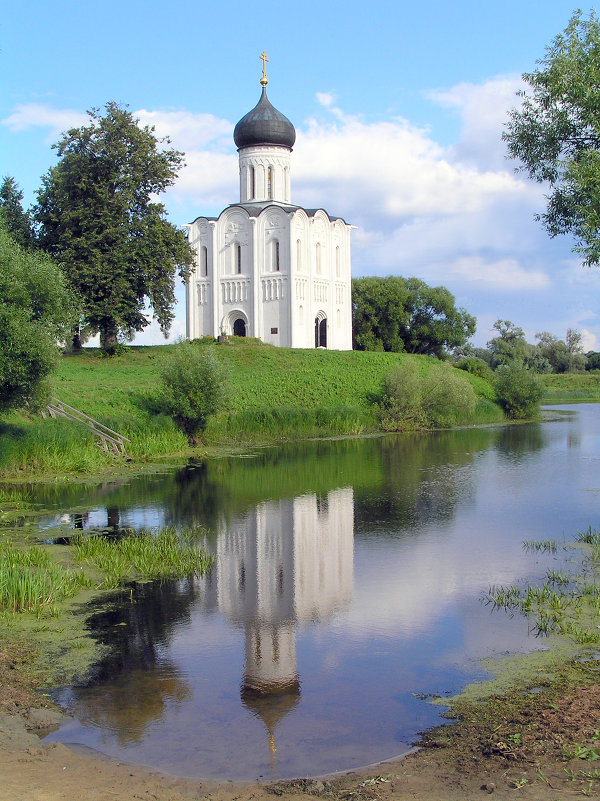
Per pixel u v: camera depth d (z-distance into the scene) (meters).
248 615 15.35
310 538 22.09
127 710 11.14
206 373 44.09
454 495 29.00
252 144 79.00
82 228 58.94
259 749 9.98
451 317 100.00
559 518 24.64
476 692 11.51
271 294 77.38
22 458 33.94
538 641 13.67
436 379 60.59
